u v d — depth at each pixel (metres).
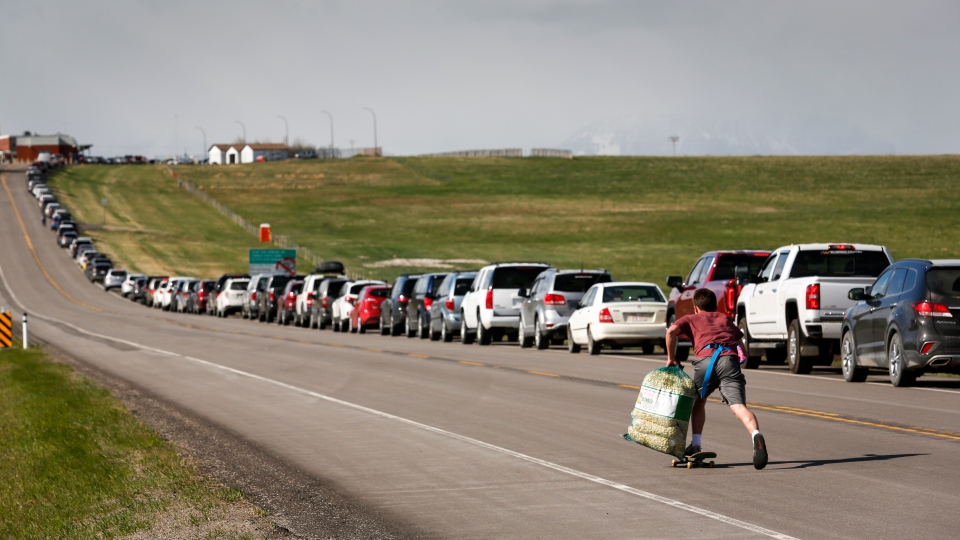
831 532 11.59
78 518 14.14
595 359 37.75
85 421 23.75
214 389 29.70
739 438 18.42
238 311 85.25
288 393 28.03
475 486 14.85
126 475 17.03
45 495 15.92
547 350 43.72
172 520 13.33
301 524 12.81
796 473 15.07
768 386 27.23
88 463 18.39
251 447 19.09
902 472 14.91
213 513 13.54
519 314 46.78
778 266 32.62
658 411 15.99
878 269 31.50
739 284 34.47
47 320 78.88
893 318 25.84
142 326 69.31
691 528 11.96
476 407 23.88
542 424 20.89
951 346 24.73
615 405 23.91
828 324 30.00
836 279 29.95
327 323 66.25
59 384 32.81
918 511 12.51
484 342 47.41
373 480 15.55
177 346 48.94
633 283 39.75
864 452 16.67
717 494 13.80
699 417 16.09
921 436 18.20
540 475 15.51
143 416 24.38
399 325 57.41
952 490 13.66
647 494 13.95
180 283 97.69
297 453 18.27
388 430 20.64
